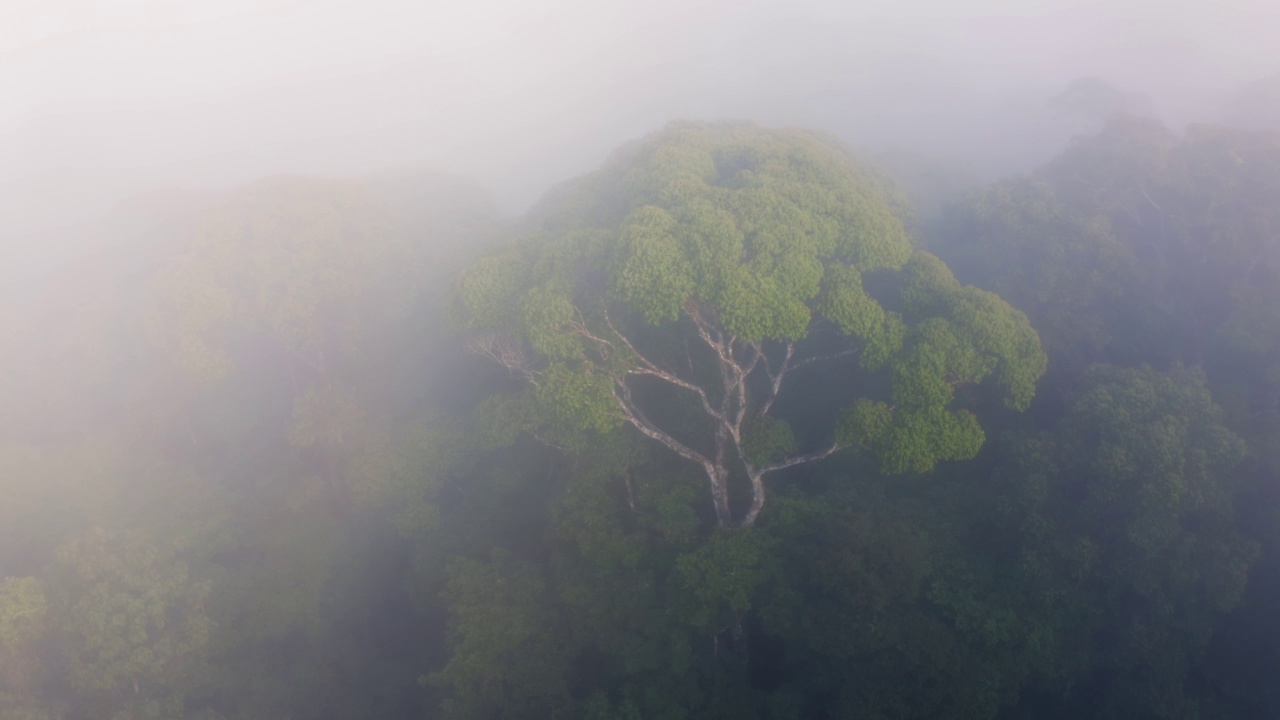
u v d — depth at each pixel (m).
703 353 31.69
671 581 25.98
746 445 27.17
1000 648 22.84
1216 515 25.11
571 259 27.12
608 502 28.53
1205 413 25.91
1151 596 24.12
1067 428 27.22
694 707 24.34
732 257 23.67
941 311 25.02
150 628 24.36
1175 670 23.78
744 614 25.73
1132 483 24.61
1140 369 28.66
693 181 28.23
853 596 23.06
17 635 21.39
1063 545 24.64
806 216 25.67
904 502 27.48
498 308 27.70
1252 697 24.14
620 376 26.20
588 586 26.95
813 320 29.36
